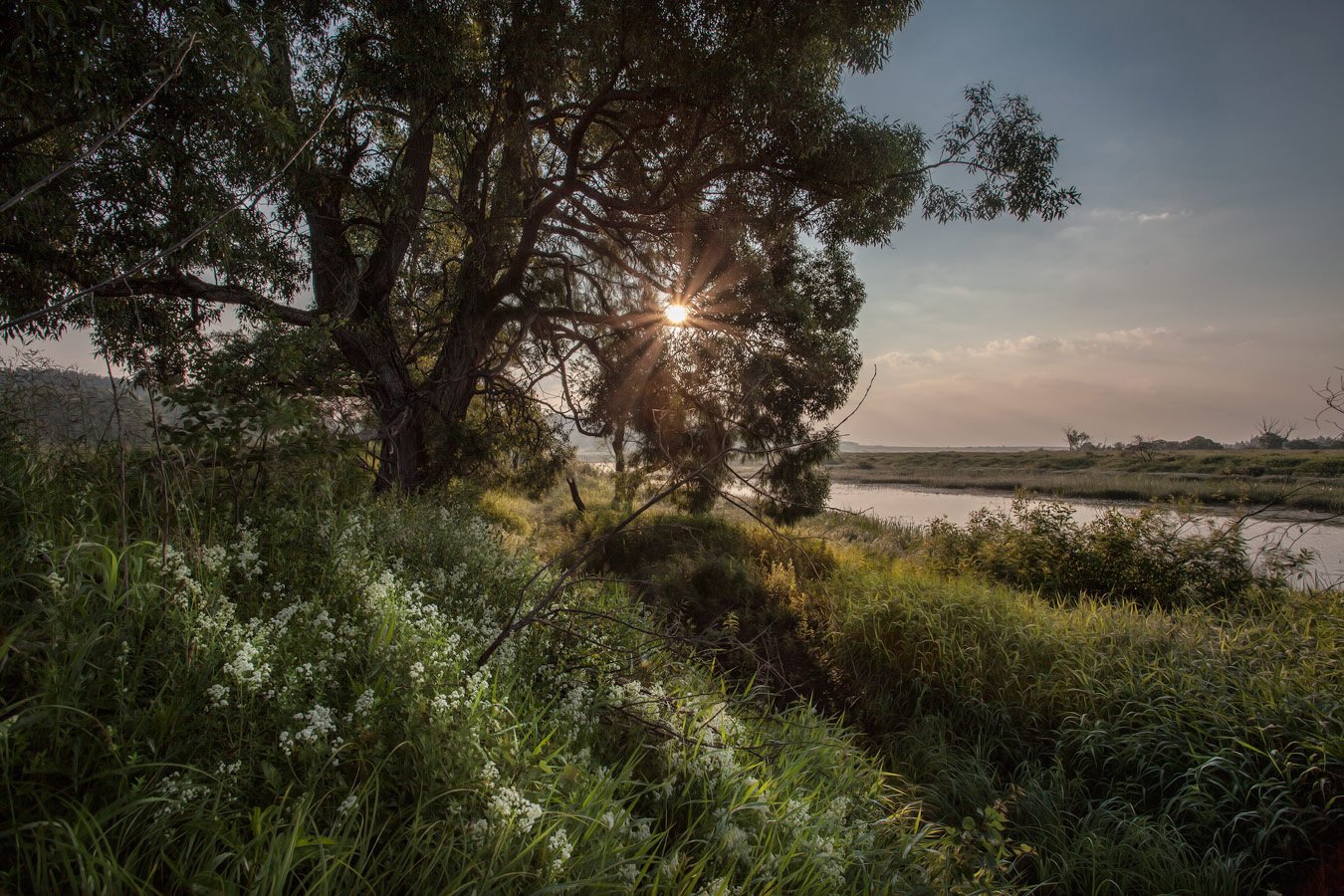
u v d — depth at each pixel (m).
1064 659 6.60
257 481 4.65
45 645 2.40
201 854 2.03
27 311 6.69
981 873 3.62
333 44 8.52
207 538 3.80
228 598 3.29
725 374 13.20
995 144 10.72
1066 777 5.50
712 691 5.16
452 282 12.57
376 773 2.45
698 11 9.77
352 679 3.05
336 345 9.40
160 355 7.63
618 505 17.41
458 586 5.03
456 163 11.54
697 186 11.25
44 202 6.12
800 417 13.24
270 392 4.75
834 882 3.15
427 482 10.87
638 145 12.43
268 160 7.01
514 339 12.99
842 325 14.36
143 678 2.63
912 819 4.77
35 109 5.21
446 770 2.61
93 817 1.93
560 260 14.66
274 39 6.96
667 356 13.45
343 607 3.81
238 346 7.11
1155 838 4.67
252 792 2.33
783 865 3.04
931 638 7.16
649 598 9.35
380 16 8.59
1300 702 5.21
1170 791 5.10
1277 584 9.05
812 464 13.23
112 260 6.73
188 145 6.42
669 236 12.70
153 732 2.35
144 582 2.92
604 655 4.51
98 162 6.14
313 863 2.17
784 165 11.08
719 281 12.79
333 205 9.90
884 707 6.64
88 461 4.37
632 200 12.18
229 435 4.48
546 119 11.62
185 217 6.52
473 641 4.05
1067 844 4.77
